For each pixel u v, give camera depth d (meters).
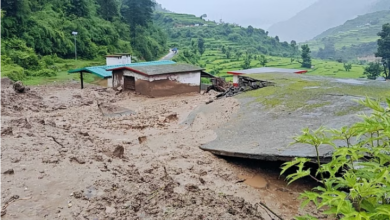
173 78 14.91
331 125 5.26
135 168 4.91
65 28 34.62
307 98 7.17
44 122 7.52
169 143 6.50
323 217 3.67
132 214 3.32
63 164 4.39
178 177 4.71
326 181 2.05
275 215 3.78
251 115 7.16
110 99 14.12
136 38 46.41
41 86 19.08
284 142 5.02
